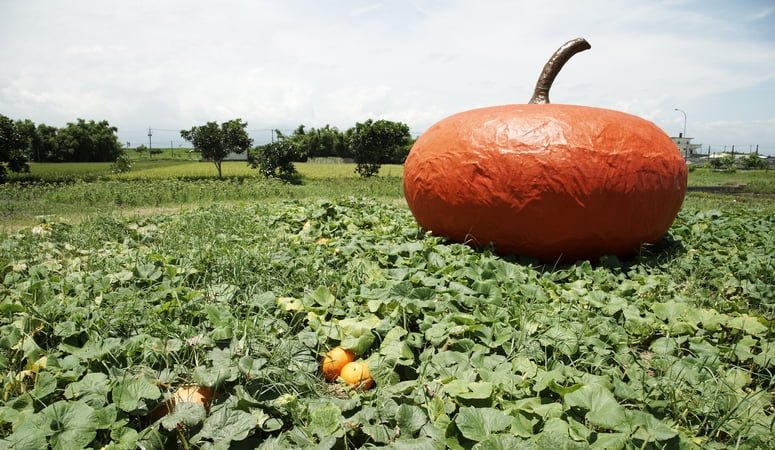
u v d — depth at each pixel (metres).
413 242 5.51
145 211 11.98
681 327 3.45
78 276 4.44
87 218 8.66
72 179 24.84
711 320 3.53
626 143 4.78
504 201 4.84
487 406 2.46
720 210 10.58
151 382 2.58
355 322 3.28
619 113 5.21
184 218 7.98
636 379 2.82
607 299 3.99
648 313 3.74
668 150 5.09
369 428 2.22
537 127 4.81
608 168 4.66
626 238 4.99
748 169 59.97
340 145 61.09
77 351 2.98
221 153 28.62
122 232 7.04
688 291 4.48
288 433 2.28
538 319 3.54
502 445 2.06
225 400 2.52
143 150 74.56
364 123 31.83
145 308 3.61
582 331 3.25
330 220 7.53
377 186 20.03
